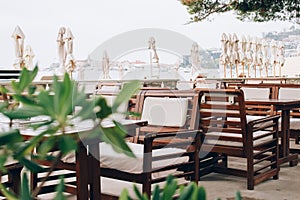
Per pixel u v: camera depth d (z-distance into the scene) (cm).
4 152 54
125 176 262
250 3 794
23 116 54
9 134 54
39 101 54
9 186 210
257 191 353
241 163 455
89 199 256
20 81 58
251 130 356
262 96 559
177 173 280
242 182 382
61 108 55
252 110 521
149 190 254
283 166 450
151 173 257
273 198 334
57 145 55
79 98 57
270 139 394
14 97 56
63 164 263
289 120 445
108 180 290
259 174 378
